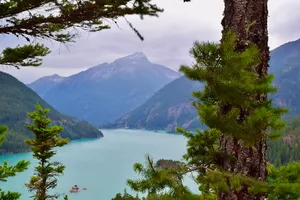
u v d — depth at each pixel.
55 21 4.20
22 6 3.94
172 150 117.19
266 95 3.01
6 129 6.88
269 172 3.46
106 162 89.75
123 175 71.38
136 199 2.34
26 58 5.27
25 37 4.57
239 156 2.91
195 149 4.51
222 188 2.35
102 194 54.78
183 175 2.55
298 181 3.19
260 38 3.01
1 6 3.92
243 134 2.31
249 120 2.32
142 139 174.88
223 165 3.01
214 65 2.19
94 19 4.22
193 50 2.21
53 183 14.83
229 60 2.12
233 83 2.19
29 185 14.50
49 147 14.41
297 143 77.50
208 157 3.20
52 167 14.81
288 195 2.87
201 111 2.49
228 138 2.97
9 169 6.82
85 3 3.95
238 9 3.04
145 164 2.50
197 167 2.65
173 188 2.30
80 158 97.38
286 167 3.53
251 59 2.13
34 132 14.28
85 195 53.97
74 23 4.35
